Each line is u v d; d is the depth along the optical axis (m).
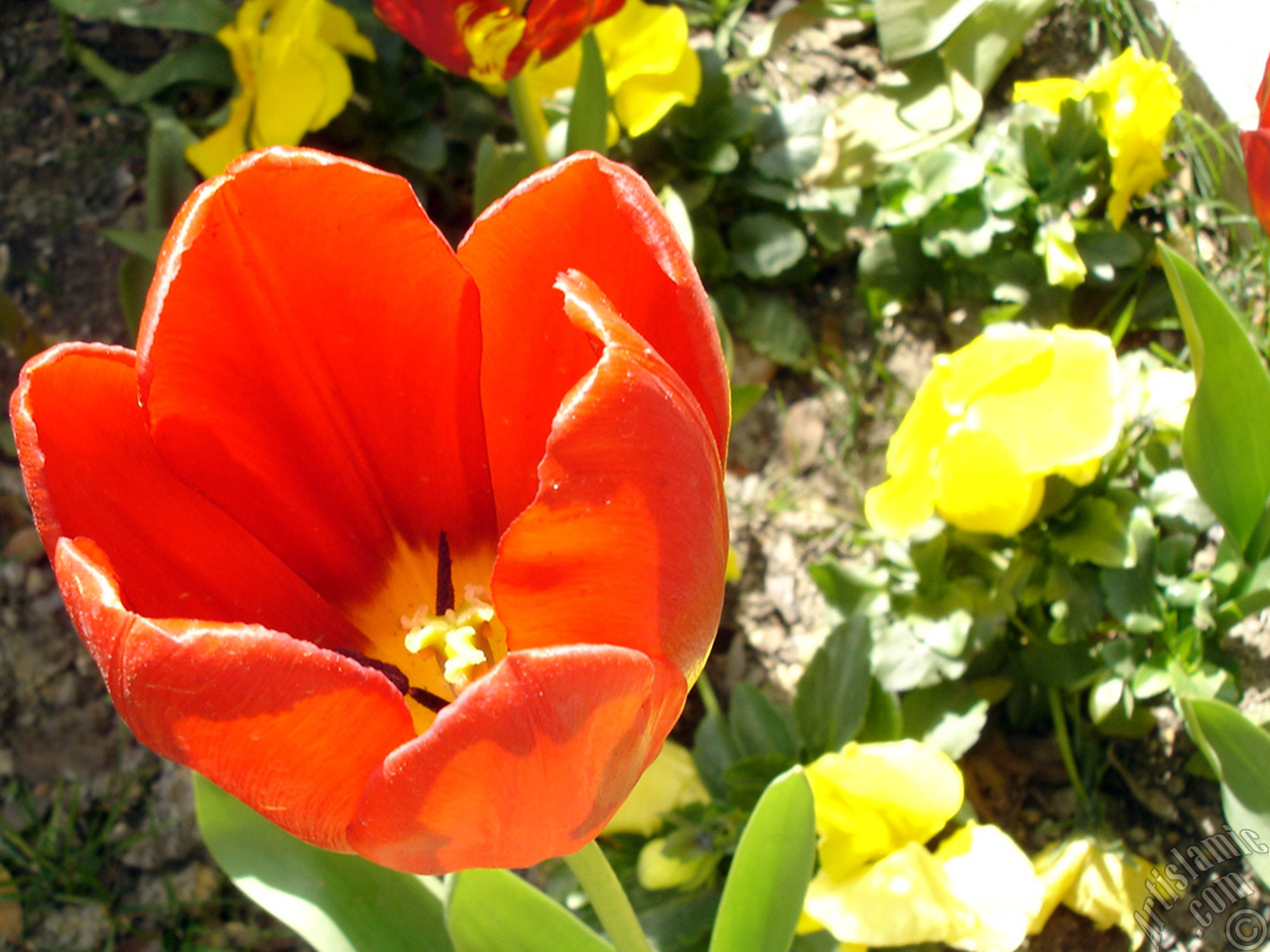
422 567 0.28
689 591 0.22
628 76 0.42
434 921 0.30
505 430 0.27
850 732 0.37
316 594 0.27
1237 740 0.32
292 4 0.42
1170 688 0.38
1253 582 0.36
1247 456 0.33
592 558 0.21
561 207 0.25
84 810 0.42
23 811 0.42
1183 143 0.44
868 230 0.46
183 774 0.42
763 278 0.45
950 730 0.38
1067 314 0.43
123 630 0.21
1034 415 0.35
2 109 0.49
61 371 0.23
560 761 0.20
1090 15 0.46
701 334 0.24
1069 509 0.37
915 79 0.45
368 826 0.22
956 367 0.35
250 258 0.24
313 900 0.30
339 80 0.42
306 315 0.25
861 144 0.45
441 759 0.20
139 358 0.23
